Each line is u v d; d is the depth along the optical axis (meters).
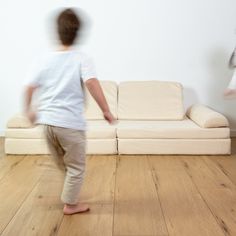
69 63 1.98
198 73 4.18
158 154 3.47
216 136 3.41
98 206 2.32
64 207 2.24
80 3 4.05
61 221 2.11
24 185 2.70
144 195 2.50
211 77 4.19
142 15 4.07
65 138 2.00
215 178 2.83
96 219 2.13
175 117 3.85
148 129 3.42
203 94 4.23
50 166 3.14
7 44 4.12
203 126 3.41
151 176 2.88
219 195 2.49
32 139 3.48
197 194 2.51
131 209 2.27
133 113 3.89
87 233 1.96
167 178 2.84
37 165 3.18
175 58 4.16
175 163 3.22
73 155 2.05
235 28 4.05
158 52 4.15
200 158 3.37
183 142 3.43
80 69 1.98
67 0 4.03
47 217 2.16
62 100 1.99
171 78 4.20
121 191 2.57
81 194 2.52
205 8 4.04
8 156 3.47
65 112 1.99
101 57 4.18
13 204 2.35
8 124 3.48
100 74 4.22
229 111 4.26
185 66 4.17
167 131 3.41
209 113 3.51
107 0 4.04
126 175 2.91
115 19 4.08
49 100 2.01
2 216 2.18
